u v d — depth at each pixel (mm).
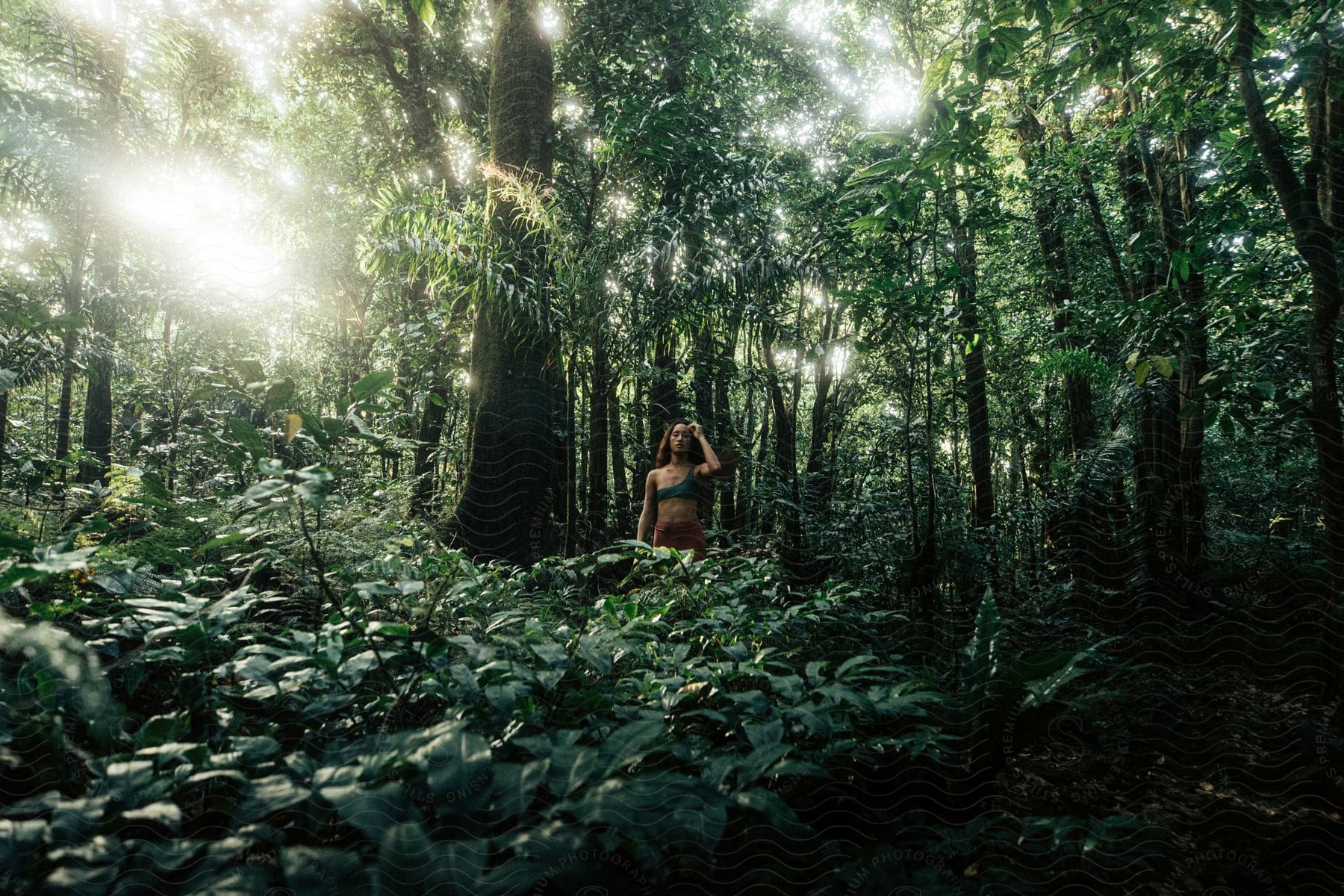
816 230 5828
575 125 7461
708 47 8648
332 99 10977
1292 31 3131
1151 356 3783
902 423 6809
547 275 5184
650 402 7180
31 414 9844
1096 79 3568
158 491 3230
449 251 4855
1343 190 3330
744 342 8148
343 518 3363
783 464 7699
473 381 5340
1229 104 4512
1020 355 8266
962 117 3322
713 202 5598
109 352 5566
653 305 5273
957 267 4414
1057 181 7570
